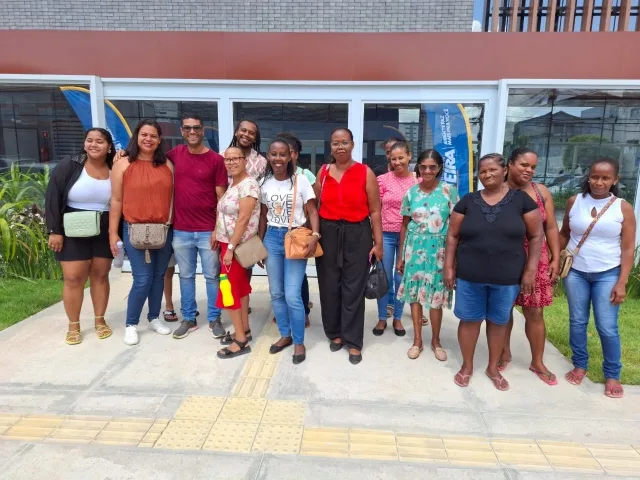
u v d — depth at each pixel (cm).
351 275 340
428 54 515
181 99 544
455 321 443
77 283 362
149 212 352
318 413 279
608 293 297
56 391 299
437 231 337
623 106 529
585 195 306
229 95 540
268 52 526
